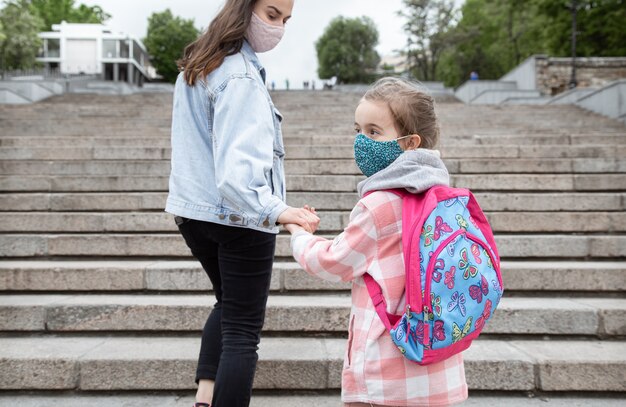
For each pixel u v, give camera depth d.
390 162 1.49
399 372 1.37
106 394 2.47
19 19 32.69
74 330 2.88
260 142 1.61
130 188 4.76
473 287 1.33
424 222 1.35
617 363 2.47
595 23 23.05
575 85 17.55
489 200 4.40
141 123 9.64
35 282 3.25
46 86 18.77
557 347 2.71
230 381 1.68
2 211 4.36
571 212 4.30
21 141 6.18
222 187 1.56
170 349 2.63
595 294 3.28
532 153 5.77
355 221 1.44
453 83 39.66
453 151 5.80
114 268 3.27
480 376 2.49
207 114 1.75
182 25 59.69
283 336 2.88
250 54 1.79
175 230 4.07
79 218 4.04
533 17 29.58
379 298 1.40
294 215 1.56
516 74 20.20
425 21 35.16
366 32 49.06
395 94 1.49
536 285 3.28
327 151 5.69
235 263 1.75
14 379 2.46
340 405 2.37
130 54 51.16
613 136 6.64
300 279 3.28
